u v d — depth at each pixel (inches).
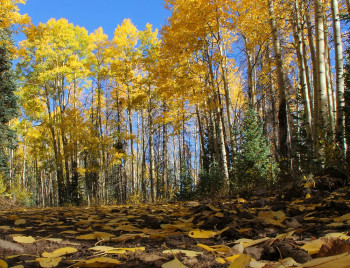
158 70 427.8
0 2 393.7
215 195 271.0
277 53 278.2
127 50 614.2
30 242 60.2
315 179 145.2
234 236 64.1
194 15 337.4
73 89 765.9
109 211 152.6
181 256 45.8
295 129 279.0
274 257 44.2
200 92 375.2
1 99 561.9
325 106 234.8
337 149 177.2
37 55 608.7
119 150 639.8
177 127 478.9
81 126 596.1
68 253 50.4
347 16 252.5
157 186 613.6
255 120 344.2
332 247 34.9
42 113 724.0
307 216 85.2
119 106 657.6
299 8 327.3
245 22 350.6
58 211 175.8
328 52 359.6
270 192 181.0
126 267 38.9
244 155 322.3
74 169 661.9
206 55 402.3
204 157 493.4
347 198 110.7
